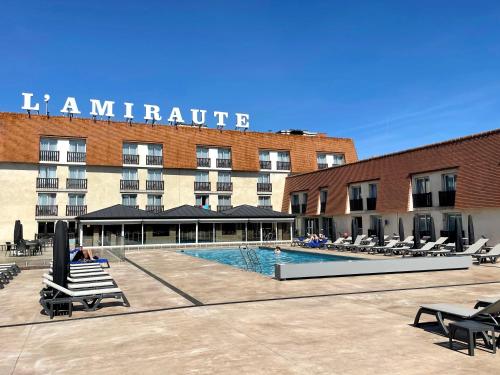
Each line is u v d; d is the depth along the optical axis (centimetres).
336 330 866
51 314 1023
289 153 5419
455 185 2995
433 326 895
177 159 4816
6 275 1739
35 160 4209
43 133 4322
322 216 4472
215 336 832
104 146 4541
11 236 4091
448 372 628
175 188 4822
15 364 689
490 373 623
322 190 4444
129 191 4600
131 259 2602
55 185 4303
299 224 4875
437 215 3103
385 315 1001
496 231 2672
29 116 4356
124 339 824
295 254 3238
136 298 1262
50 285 1074
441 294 1277
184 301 1205
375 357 696
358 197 3975
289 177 5216
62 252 1135
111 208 3953
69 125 4481
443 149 3125
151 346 773
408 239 3058
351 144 5844
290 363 670
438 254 2475
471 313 798
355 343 774
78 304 1180
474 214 2827
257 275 1759
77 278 1406
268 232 4503
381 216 3647
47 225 4256
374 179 3691
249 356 707
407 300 1188
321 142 5659
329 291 1346
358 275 1705
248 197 5153
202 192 4925
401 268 1781
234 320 965
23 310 1120
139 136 4747
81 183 4412
